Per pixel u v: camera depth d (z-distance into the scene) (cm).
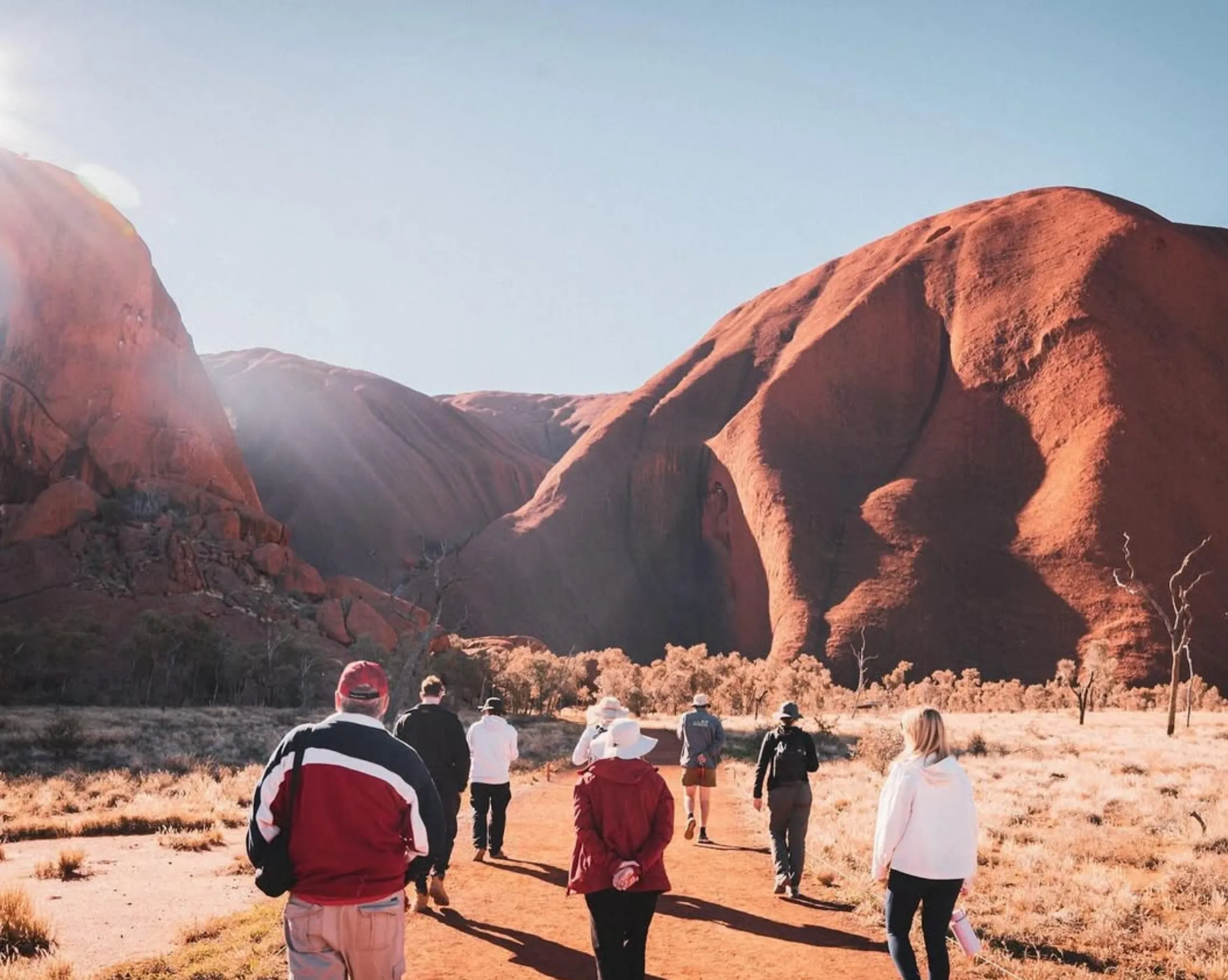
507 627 16862
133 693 7819
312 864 396
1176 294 17212
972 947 597
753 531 16762
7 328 12200
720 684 7944
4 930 827
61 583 9931
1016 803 1753
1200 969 774
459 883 991
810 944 795
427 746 882
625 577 18162
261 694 8162
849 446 17625
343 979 400
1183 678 12281
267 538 12569
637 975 552
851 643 13675
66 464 11931
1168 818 1539
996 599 14062
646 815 558
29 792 2138
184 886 1131
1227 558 14188
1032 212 19550
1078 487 14675
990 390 16825
